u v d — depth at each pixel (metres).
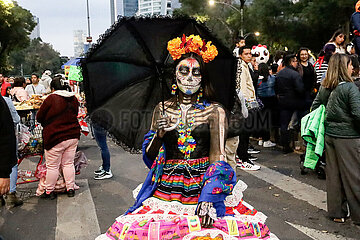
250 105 5.13
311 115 4.23
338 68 3.83
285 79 6.97
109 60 2.69
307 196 4.95
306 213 4.39
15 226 4.23
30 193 5.41
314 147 4.30
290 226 4.03
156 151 2.62
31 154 5.32
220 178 2.40
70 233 4.02
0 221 4.38
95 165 6.95
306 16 23.88
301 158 5.93
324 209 4.50
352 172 3.83
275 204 4.70
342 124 3.83
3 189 2.83
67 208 4.77
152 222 2.43
